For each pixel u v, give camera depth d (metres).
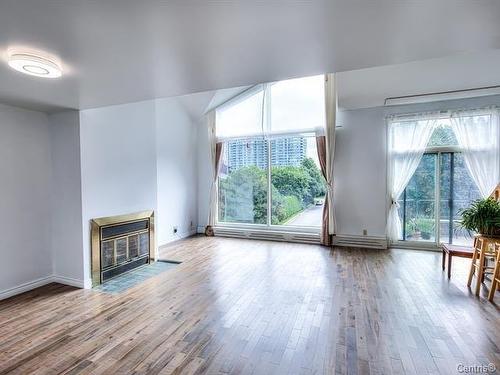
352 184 5.64
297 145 6.19
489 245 3.56
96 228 3.69
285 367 2.06
